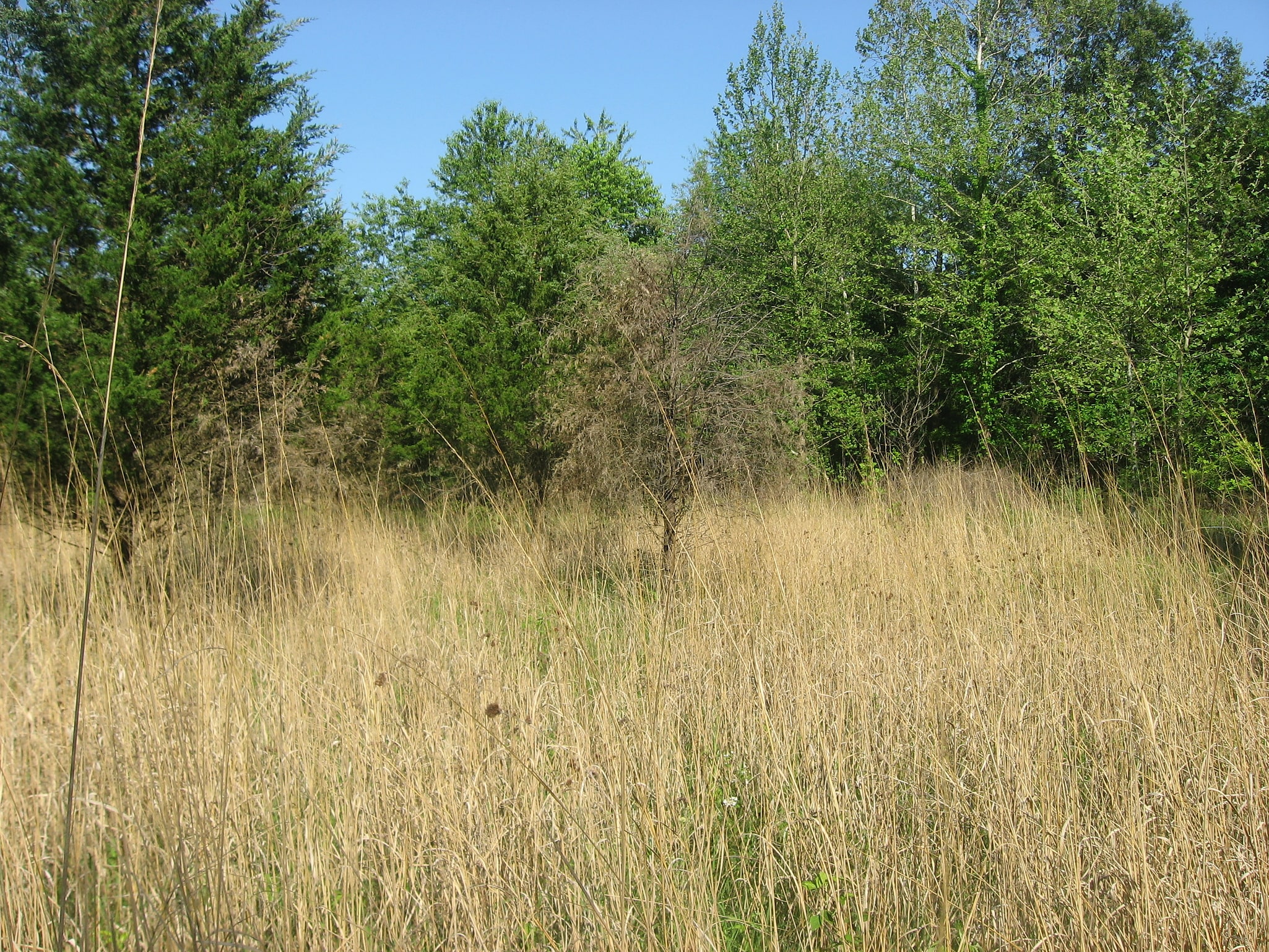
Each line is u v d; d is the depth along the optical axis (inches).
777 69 675.4
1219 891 108.0
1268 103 519.5
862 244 665.6
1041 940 100.8
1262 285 424.2
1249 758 133.4
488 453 368.2
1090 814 131.2
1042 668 178.1
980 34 653.3
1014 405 564.7
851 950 108.0
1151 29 771.4
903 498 318.7
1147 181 414.6
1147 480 309.9
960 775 141.3
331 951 103.1
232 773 124.0
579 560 238.2
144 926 93.3
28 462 199.5
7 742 127.0
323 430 256.5
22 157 209.2
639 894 112.1
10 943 99.7
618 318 273.4
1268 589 190.2
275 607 185.6
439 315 518.3
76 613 169.8
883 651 182.9
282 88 290.7
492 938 104.3
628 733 141.3
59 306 214.1
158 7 85.1
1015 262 553.6
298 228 279.4
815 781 137.1
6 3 214.8
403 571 241.4
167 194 243.1
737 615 191.8
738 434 275.1
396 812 124.5
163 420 219.5
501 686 161.3
